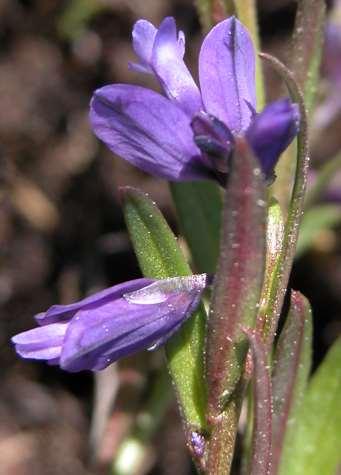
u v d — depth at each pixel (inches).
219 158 2.0
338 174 3.9
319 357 4.3
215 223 2.9
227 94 2.0
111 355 2.0
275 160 1.9
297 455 2.7
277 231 2.1
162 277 2.2
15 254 4.3
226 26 2.0
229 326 2.0
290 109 1.9
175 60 2.1
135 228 2.2
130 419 3.9
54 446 4.1
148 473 4.0
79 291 4.3
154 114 2.0
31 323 4.3
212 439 2.1
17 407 4.1
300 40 2.5
